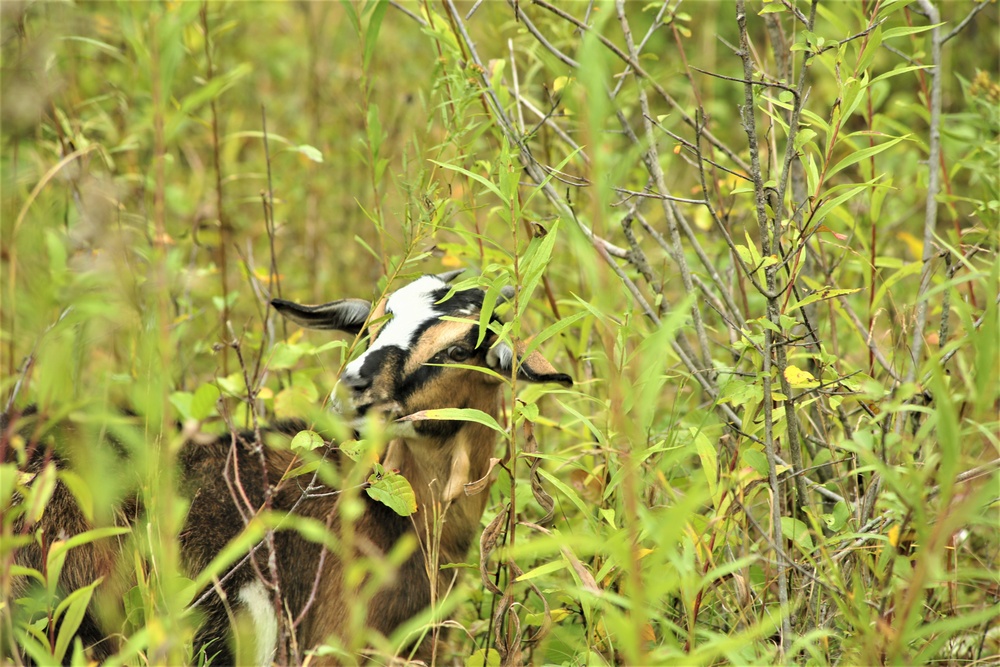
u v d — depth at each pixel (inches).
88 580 304.7
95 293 266.2
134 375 349.7
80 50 517.0
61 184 425.4
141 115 483.5
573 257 452.8
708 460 284.4
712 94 613.6
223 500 335.9
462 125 344.2
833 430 378.9
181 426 384.2
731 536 326.0
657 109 603.8
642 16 649.0
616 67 467.5
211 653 332.5
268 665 334.0
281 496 344.5
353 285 549.3
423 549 346.9
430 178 332.2
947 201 375.6
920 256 401.4
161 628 212.4
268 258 558.3
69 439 312.8
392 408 327.9
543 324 436.8
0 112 372.2
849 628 301.0
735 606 321.1
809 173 305.1
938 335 382.3
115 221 378.3
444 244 362.6
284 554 338.3
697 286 379.6
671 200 338.0
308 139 588.4
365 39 359.9
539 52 402.3
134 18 223.6
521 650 330.3
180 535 323.9
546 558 358.6
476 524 365.4
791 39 397.7
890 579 279.3
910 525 286.0
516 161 360.8
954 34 371.2
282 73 638.5
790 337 327.0
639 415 215.5
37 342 286.8
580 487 357.4
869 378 316.5
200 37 478.3
